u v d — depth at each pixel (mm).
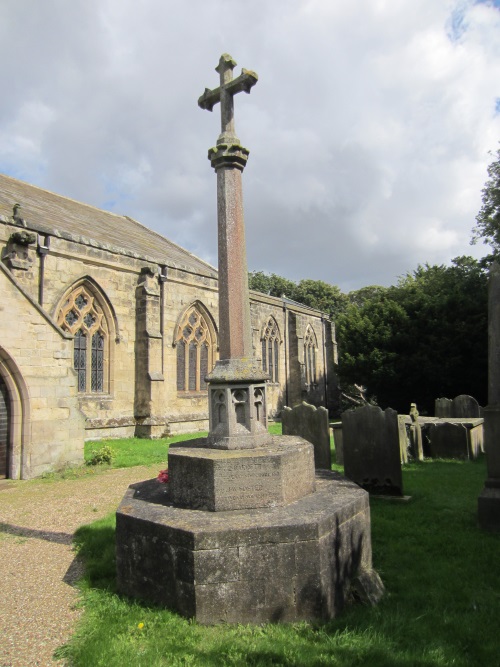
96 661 3693
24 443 12039
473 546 6281
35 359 12406
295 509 4871
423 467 12164
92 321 19172
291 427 10562
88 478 11875
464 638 4043
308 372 37188
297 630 4164
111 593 4953
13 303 12039
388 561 5859
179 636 4004
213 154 6016
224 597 4273
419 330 26734
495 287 7531
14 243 15523
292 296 63219
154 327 20875
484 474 11125
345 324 29453
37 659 3895
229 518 4652
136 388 20422
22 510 8898
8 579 5617
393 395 27438
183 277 23062
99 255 18938
